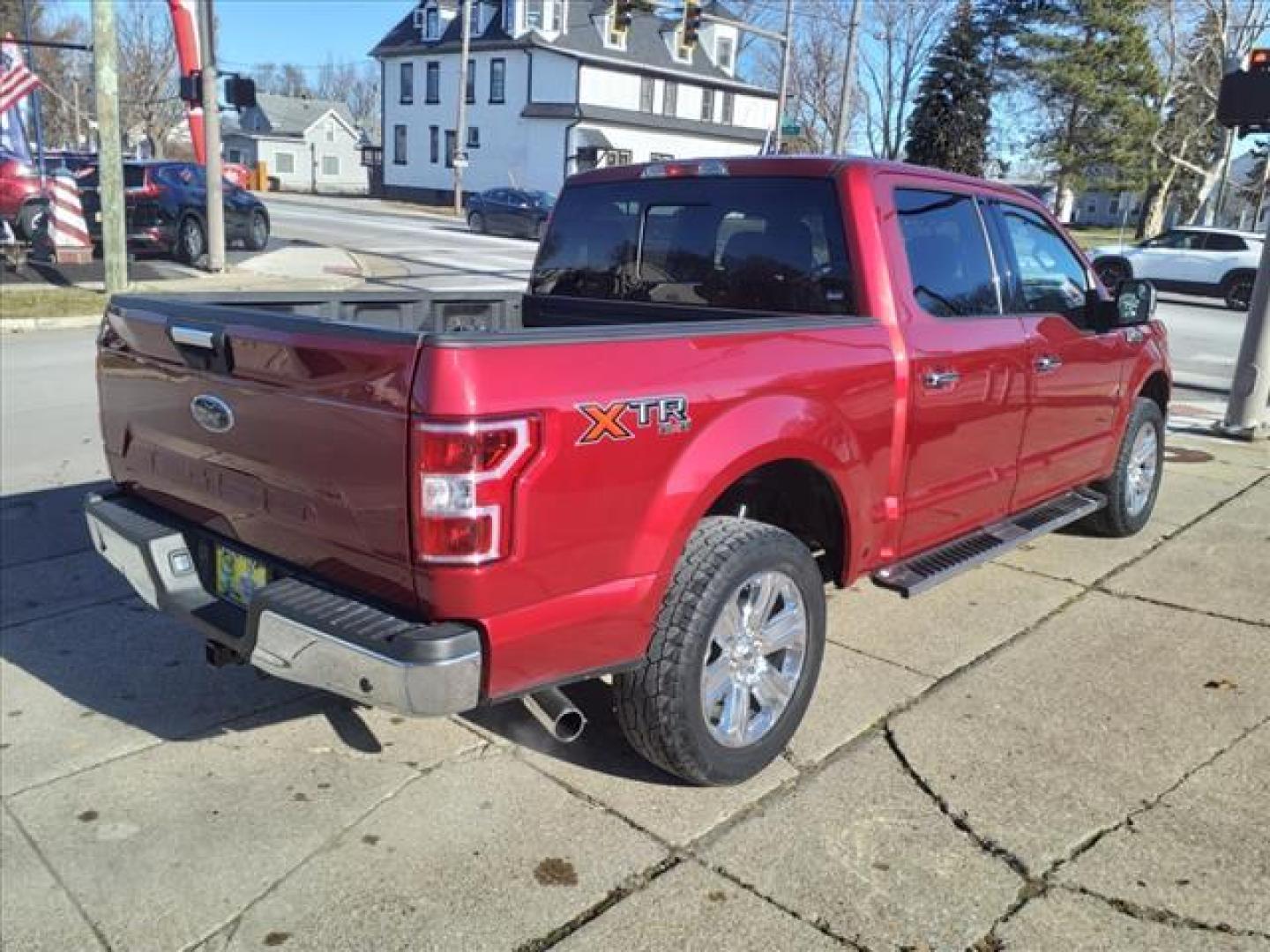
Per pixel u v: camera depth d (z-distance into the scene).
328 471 2.76
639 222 4.50
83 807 3.22
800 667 3.44
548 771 3.43
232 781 3.38
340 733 3.68
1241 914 2.76
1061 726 3.74
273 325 2.84
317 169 72.50
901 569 4.04
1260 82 8.41
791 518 3.82
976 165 45.59
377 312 4.64
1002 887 2.86
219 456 3.15
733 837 3.07
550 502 2.65
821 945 2.64
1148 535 5.99
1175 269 22.25
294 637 2.74
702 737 3.14
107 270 15.23
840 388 3.46
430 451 2.48
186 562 3.39
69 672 4.12
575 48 46.06
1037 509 4.99
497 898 2.81
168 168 19.30
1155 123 45.12
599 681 4.06
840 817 3.18
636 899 2.80
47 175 18.78
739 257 4.13
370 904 2.79
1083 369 4.95
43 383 9.93
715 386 3.04
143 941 2.66
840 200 3.84
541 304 4.92
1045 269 4.83
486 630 2.62
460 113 43.00
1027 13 46.09
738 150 53.00
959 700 3.93
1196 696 3.98
